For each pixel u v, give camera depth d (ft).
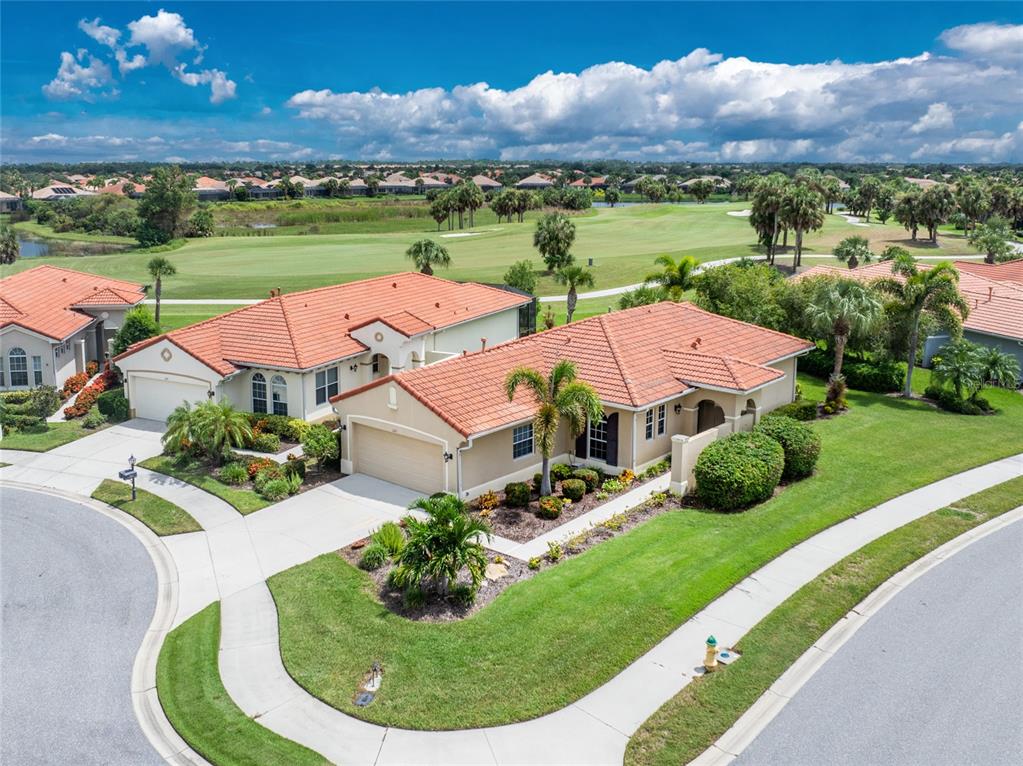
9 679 55.98
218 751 47.85
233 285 239.30
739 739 47.55
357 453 94.73
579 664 54.60
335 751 47.50
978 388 115.75
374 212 551.18
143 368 115.34
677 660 55.11
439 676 53.83
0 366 127.03
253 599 66.08
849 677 53.16
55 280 153.28
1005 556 70.28
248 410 114.42
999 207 417.49
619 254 297.53
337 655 56.90
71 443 107.65
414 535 63.26
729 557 69.62
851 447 99.14
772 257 267.39
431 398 86.02
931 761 45.65
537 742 47.62
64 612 65.16
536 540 75.25
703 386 96.43
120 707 52.95
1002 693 51.55
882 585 65.31
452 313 137.18
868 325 112.47
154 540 78.48
